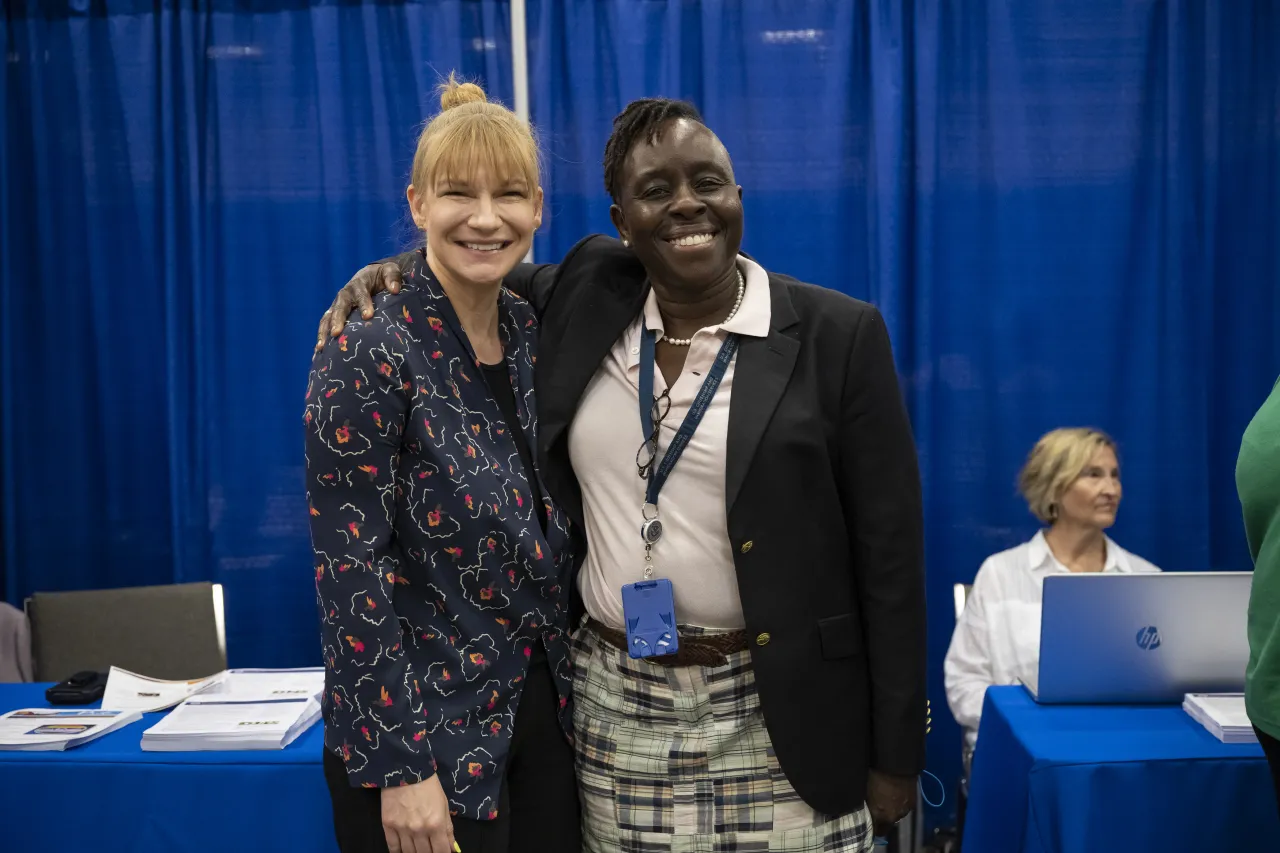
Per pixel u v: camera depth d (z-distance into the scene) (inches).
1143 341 117.3
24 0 121.0
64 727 73.8
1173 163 114.7
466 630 55.1
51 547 126.1
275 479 122.7
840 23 116.0
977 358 119.7
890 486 56.0
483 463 55.1
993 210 118.0
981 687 102.5
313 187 121.0
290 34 119.6
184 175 122.1
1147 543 118.6
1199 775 68.0
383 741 51.7
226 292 121.8
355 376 51.6
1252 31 116.0
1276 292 117.4
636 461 57.0
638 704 57.9
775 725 55.6
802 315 57.4
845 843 58.4
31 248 124.3
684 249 54.1
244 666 123.4
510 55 118.7
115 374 124.0
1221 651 77.6
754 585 55.0
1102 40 115.6
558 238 119.8
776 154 117.8
